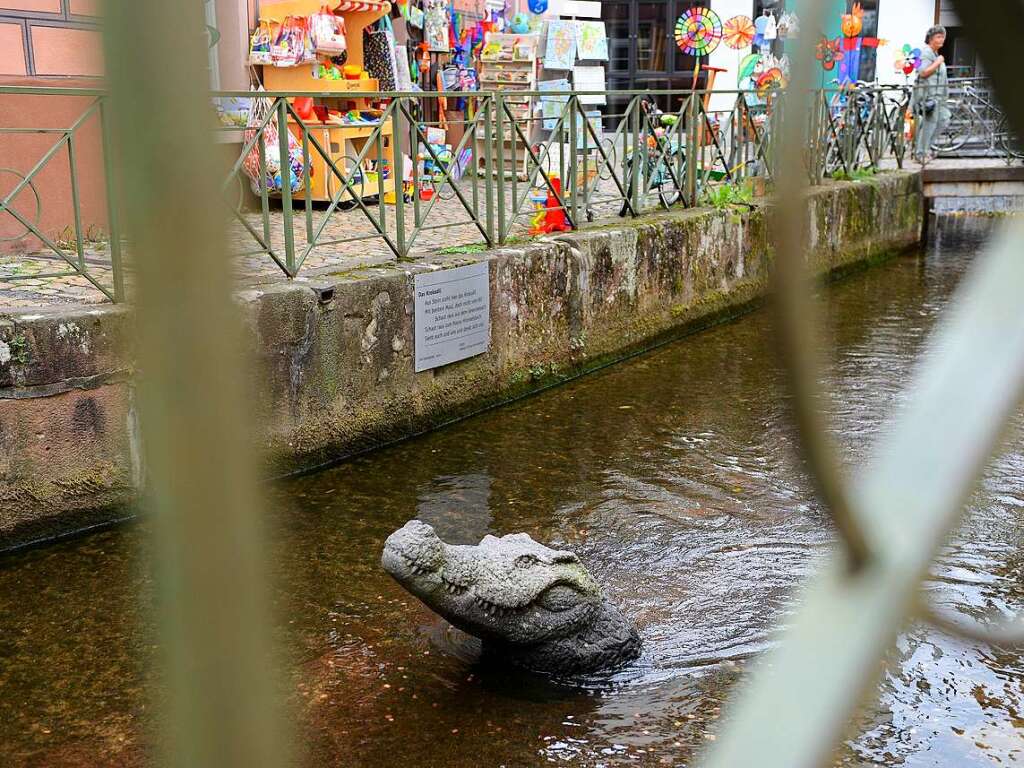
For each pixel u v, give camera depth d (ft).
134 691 13.19
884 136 50.47
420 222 25.02
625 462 21.94
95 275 22.34
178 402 1.02
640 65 63.41
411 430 23.68
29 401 17.19
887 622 1.37
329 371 21.61
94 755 11.82
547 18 49.62
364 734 12.29
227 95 19.75
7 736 12.22
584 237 28.78
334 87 33.37
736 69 61.05
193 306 1.02
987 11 1.44
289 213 21.61
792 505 19.42
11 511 17.25
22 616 15.19
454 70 43.86
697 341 32.96
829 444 1.31
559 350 28.14
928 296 39.01
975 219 61.36
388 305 22.70
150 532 1.05
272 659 1.13
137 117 0.99
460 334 24.62
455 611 13.39
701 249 34.06
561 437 23.68
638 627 14.89
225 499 1.04
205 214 1.02
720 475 21.09
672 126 34.27
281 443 20.84
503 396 26.30
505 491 20.35
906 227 49.73
